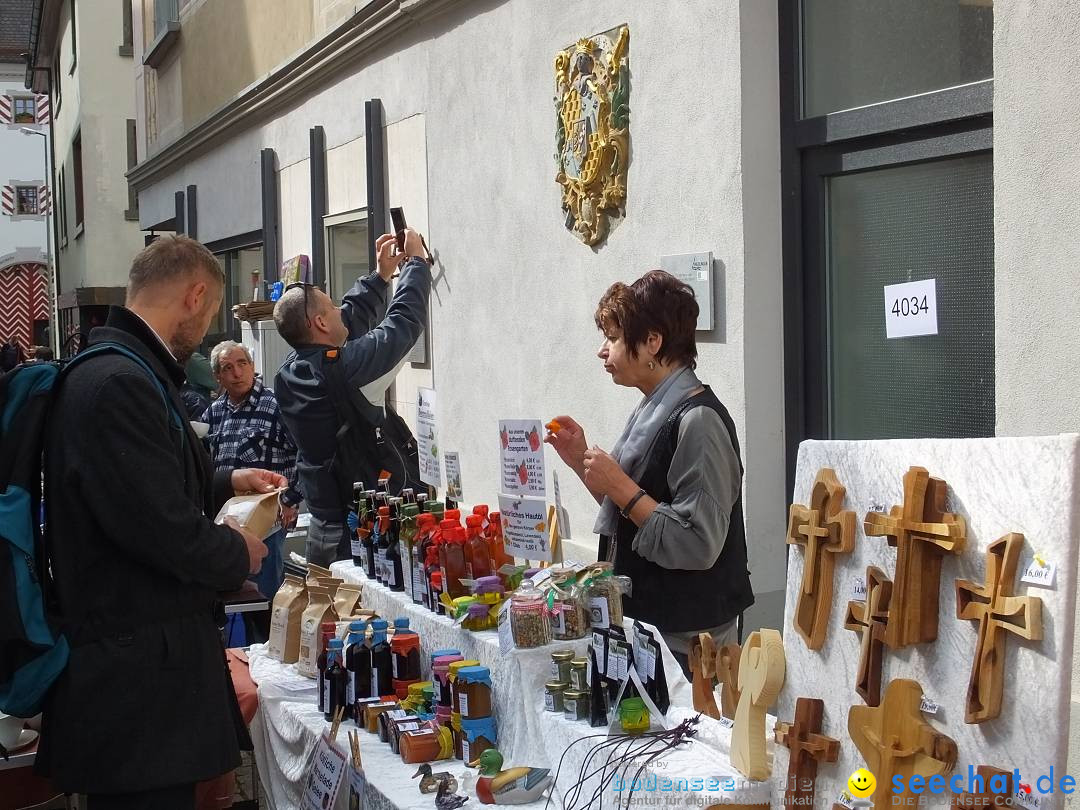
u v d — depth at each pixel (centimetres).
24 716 262
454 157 590
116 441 258
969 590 170
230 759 276
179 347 290
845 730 197
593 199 457
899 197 355
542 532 312
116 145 2189
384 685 334
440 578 327
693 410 283
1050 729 158
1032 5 274
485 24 550
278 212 903
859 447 198
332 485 438
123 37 2191
